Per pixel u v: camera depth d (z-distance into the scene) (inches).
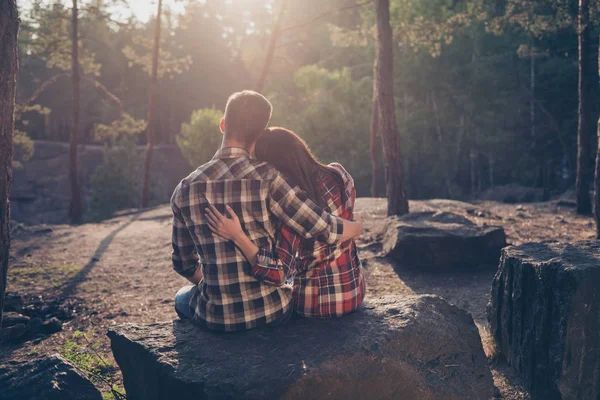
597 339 127.1
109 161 976.3
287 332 115.2
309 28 1558.8
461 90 1165.1
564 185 1101.1
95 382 162.7
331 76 1157.1
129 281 312.5
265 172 107.4
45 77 1678.2
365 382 105.0
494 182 1312.7
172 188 1381.6
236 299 111.2
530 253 154.3
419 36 526.3
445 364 117.8
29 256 388.2
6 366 129.2
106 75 1808.6
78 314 249.1
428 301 133.3
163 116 1892.2
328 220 107.0
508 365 155.6
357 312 125.6
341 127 1093.8
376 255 319.3
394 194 392.8
